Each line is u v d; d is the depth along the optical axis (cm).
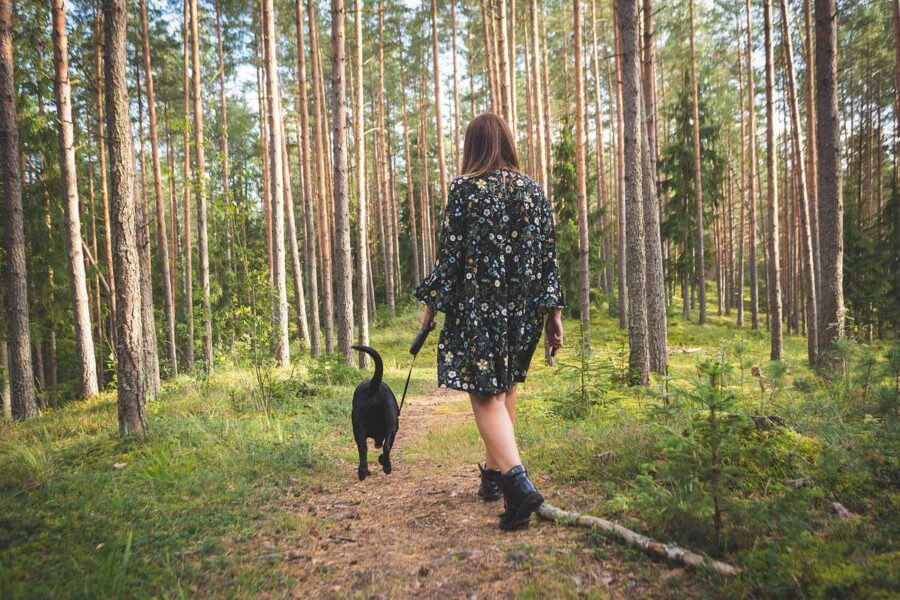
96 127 2169
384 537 293
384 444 383
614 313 2673
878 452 298
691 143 2686
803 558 200
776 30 2384
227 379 1090
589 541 246
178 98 2577
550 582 209
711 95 2975
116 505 346
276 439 582
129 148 614
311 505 376
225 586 229
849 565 191
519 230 264
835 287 927
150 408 841
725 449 238
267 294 1148
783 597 182
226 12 2491
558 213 2420
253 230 2820
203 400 862
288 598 219
